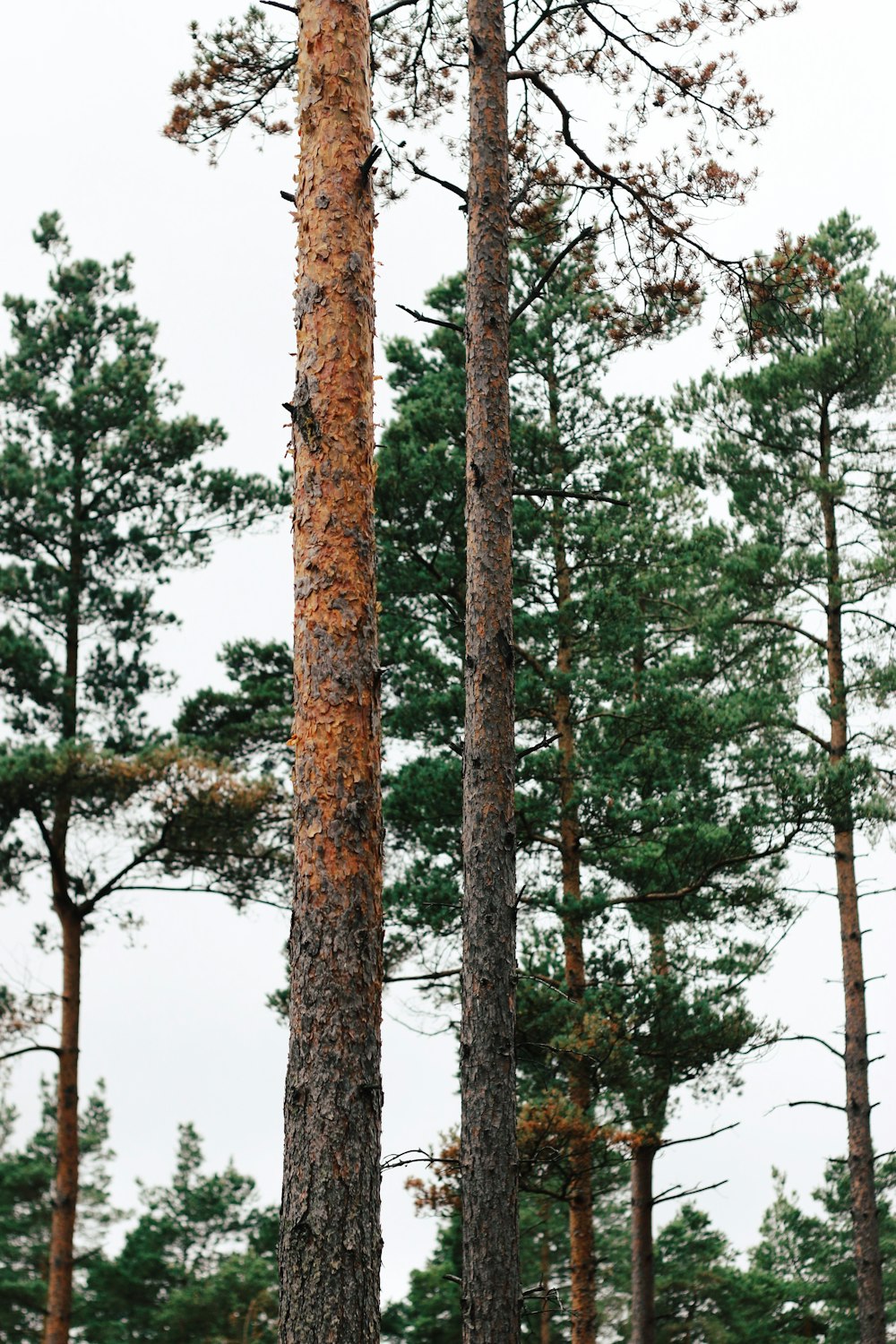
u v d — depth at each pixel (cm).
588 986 1459
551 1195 1357
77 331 2014
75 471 1912
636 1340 1834
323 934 528
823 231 1962
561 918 1481
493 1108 752
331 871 534
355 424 579
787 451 1909
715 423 1931
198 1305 2302
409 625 1605
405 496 1500
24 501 1844
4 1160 2952
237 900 1795
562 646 1611
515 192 971
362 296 595
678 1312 2323
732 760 1722
